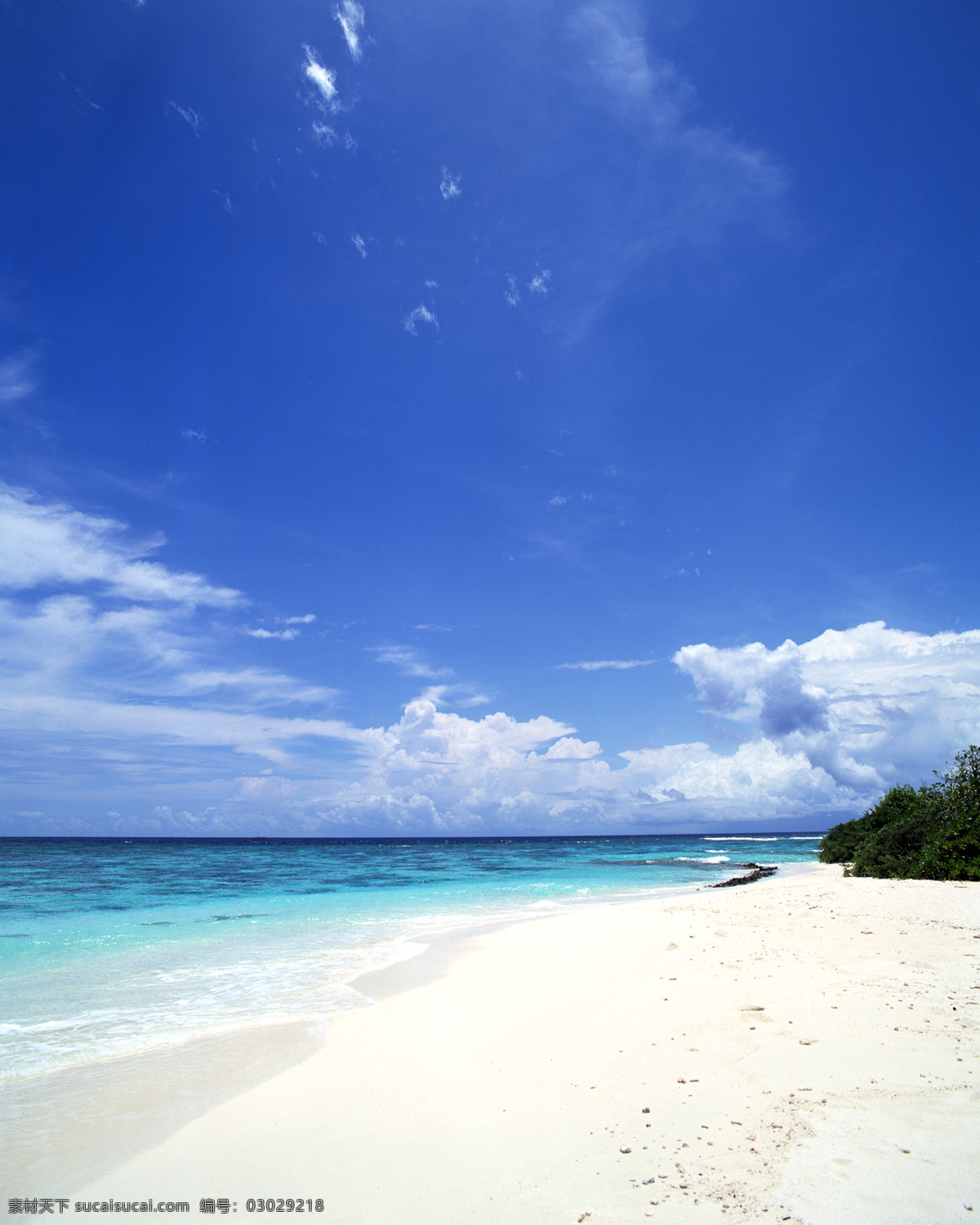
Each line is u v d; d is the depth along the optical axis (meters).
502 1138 4.96
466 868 46.81
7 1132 5.85
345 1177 4.68
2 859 52.50
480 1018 8.40
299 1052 7.74
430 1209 4.12
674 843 128.88
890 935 11.02
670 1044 6.54
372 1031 8.34
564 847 105.62
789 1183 3.96
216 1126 5.76
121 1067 7.41
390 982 11.37
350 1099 6.09
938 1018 6.66
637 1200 3.96
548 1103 5.49
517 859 60.94
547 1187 4.23
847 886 18.81
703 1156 4.39
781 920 13.35
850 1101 4.95
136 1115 6.14
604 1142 4.74
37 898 25.05
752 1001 7.64
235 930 17.59
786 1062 5.79
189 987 11.30
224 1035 8.54
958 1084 5.13
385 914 21.00
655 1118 5.00
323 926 18.31
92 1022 9.23
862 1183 3.91
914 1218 3.56
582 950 12.27
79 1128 5.90
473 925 17.89
